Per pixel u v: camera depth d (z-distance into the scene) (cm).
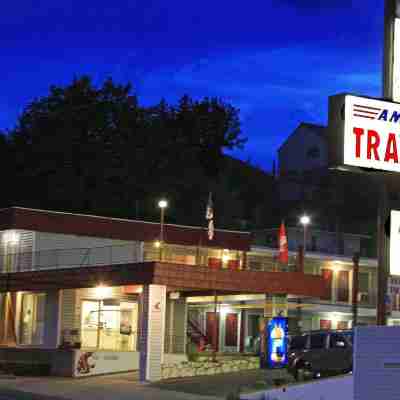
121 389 3412
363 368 1777
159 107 8281
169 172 7425
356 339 1792
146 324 3734
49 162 7119
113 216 7019
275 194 9038
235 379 3653
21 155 7294
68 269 4244
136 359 4200
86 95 7362
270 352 4066
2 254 4975
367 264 5781
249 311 5456
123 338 4584
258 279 4050
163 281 3747
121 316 4622
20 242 4872
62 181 7019
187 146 7962
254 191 9088
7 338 4825
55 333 4434
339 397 2491
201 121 8338
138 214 7044
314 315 5559
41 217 4784
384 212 1962
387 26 2005
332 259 5609
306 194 8694
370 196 8362
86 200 7069
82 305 4581
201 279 3866
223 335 5325
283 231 4750
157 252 5000
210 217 4675
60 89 7406
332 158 1958
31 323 4797
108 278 3966
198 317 5247
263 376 3738
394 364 1748
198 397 3102
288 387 2638
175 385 3512
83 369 3997
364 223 8175
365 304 5778
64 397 3139
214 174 8406
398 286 5544
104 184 7106
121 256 4956
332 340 3516
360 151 1950
